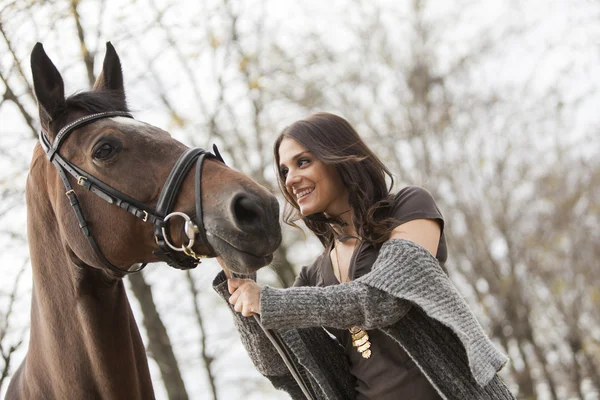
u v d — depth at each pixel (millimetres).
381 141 13633
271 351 2430
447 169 14117
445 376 2160
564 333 15211
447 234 14359
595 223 15359
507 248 14828
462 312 2148
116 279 2326
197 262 2176
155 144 2188
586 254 15219
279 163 2514
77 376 2316
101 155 2176
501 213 14766
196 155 2137
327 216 2506
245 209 2004
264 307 2053
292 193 2512
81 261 2270
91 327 2283
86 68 4824
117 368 2322
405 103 14094
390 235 2266
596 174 15266
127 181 2143
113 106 2334
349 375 2477
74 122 2262
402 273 2086
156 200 2117
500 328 14602
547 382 15008
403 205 2309
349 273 2348
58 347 2340
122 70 2609
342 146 2389
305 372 2520
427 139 13922
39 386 2432
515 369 14539
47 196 2357
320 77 12172
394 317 2094
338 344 2506
